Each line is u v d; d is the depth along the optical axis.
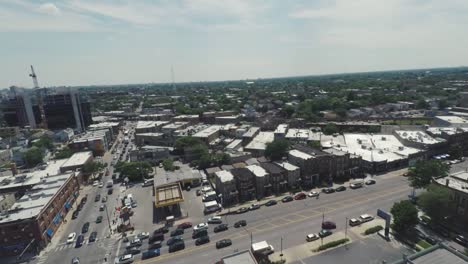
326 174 128.00
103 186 141.00
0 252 87.19
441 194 86.62
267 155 156.38
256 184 118.31
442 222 89.00
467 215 85.19
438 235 83.75
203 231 91.56
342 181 127.94
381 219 94.31
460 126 182.12
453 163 142.88
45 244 91.00
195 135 197.88
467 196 84.94
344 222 93.88
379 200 108.00
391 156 144.75
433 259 58.84
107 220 105.44
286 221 96.75
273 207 107.62
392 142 170.62
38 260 84.38
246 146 174.12
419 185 108.38
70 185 123.00
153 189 130.75
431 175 107.00
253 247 78.62
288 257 77.44
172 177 132.88
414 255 59.62
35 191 109.81
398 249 78.50
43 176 136.12
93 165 149.88
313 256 77.31
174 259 80.12
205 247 84.81
